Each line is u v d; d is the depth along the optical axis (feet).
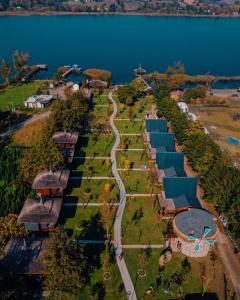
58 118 349.82
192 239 217.77
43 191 268.62
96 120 414.62
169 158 301.63
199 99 499.51
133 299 191.93
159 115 425.69
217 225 250.78
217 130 406.62
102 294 194.08
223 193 248.93
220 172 265.95
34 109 449.48
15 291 168.86
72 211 259.19
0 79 601.21
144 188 288.51
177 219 233.35
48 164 273.54
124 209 263.08
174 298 193.26
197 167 295.69
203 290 198.59
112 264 213.25
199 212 240.32
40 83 570.46
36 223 226.99
